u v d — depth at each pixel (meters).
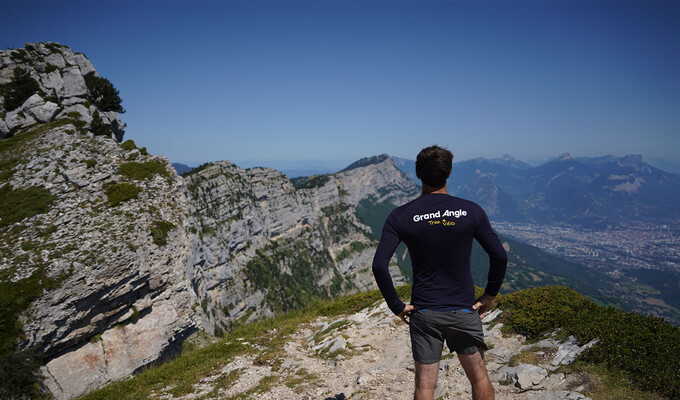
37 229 30.48
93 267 28.44
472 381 4.19
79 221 32.28
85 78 69.81
